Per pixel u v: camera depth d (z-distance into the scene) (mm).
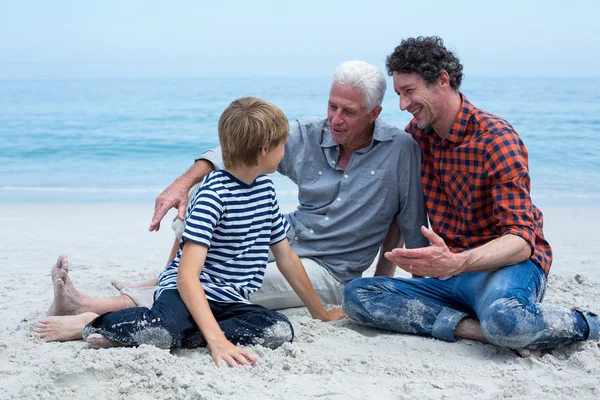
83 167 14000
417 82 3967
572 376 3393
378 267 4902
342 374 3424
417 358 3691
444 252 3609
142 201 10164
